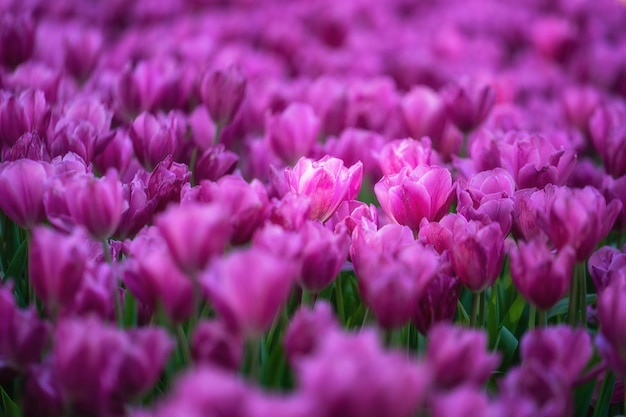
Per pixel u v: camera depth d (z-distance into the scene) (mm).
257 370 1153
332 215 1293
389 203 1263
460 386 1016
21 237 1382
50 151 1389
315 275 1120
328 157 1292
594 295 1367
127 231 1230
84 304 1082
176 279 1066
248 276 977
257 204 1122
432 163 1448
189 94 1767
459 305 1255
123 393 1014
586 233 1172
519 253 1139
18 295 1301
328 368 908
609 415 1304
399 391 910
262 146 1569
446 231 1215
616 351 1073
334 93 1747
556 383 1018
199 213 1031
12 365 1067
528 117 1975
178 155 1462
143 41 2410
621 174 1479
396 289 1051
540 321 1152
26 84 1677
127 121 1608
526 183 1354
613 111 1841
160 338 1008
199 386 901
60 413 1063
